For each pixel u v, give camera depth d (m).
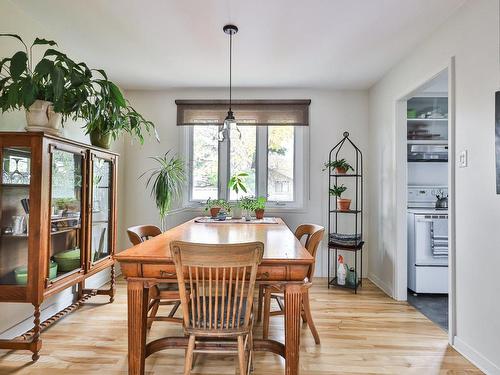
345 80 3.62
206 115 3.94
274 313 2.20
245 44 2.75
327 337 2.28
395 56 2.96
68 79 2.08
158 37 2.63
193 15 2.30
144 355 1.70
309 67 3.24
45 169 1.96
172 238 2.10
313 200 3.95
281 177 4.06
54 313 2.63
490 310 1.83
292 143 4.07
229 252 1.42
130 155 4.02
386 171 3.38
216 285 1.46
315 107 3.96
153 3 2.15
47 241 2.00
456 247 2.16
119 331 2.35
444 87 3.57
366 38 2.62
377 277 3.61
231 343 1.68
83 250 2.44
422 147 3.74
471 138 2.01
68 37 2.64
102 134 2.68
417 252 3.23
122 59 3.07
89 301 2.99
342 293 3.29
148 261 1.59
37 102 2.01
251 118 3.92
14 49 2.21
